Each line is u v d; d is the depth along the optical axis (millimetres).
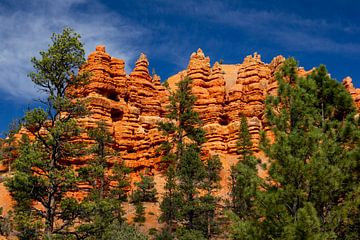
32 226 24297
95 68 76438
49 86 27547
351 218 19797
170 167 51250
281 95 23078
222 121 81188
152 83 91188
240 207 42312
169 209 48062
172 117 66688
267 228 19656
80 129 27969
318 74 24750
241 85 84562
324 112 24031
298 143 20344
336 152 20781
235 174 48188
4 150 58812
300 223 17344
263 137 22406
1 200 53031
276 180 20328
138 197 59156
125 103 79062
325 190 19484
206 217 46406
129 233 37312
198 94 84125
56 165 27078
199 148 60438
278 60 86938
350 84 76625
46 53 26891
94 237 27109
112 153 57281
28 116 25859
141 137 75312
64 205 25906
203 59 91562
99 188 54281
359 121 23422
